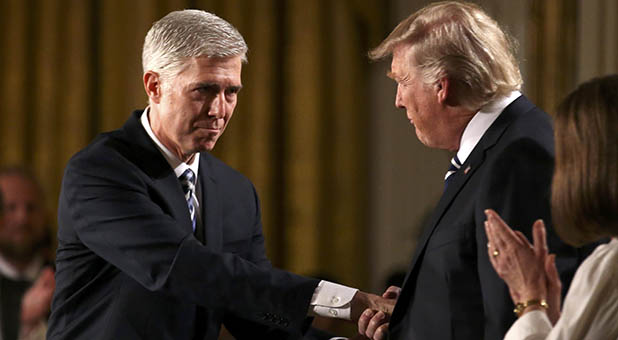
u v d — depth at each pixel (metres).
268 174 18.31
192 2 18.20
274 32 18.39
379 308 7.15
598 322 5.34
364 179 18.77
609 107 5.46
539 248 5.84
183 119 6.98
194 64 6.89
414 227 18.73
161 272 6.84
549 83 15.45
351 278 18.58
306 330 7.31
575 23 15.34
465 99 6.51
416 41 6.65
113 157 7.18
